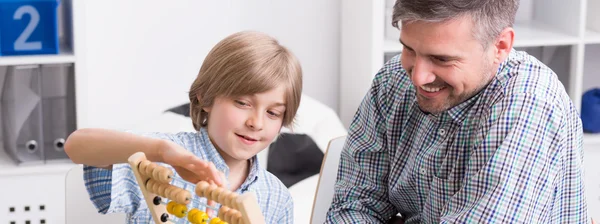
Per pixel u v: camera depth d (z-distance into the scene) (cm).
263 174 140
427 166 142
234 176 136
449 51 118
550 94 130
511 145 128
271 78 126
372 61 267
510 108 129
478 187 130
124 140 115
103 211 122
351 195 159
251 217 98
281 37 287
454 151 137
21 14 241
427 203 145
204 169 108
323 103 298
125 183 121
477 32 118
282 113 132
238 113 128
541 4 296
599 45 303
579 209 139
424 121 143
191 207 130
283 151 246
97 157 115
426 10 115
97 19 269
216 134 130
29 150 251
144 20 273
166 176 103
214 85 128
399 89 149
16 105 247
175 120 241
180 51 279
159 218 109
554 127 128
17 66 244
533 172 128
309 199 231
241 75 125
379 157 157
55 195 254
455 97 125
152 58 278
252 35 132
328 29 291
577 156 135
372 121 155
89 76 273
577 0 270
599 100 285
